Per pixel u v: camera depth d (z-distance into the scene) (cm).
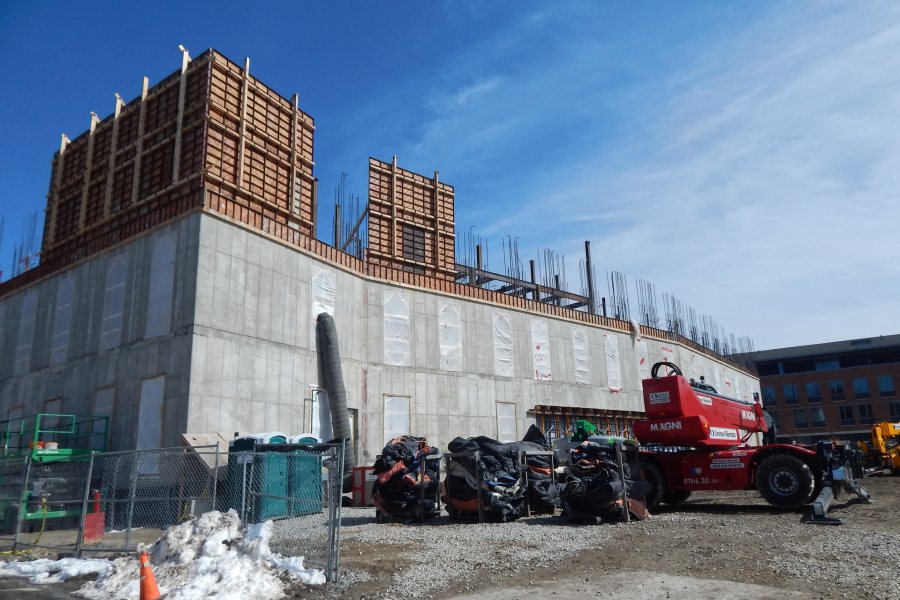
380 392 3048
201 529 1019
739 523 1339
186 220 2367
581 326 4331
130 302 2478
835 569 886
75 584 1001
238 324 2366
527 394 3788
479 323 3638
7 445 2580
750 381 7350
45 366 2823
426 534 1358
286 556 1038
